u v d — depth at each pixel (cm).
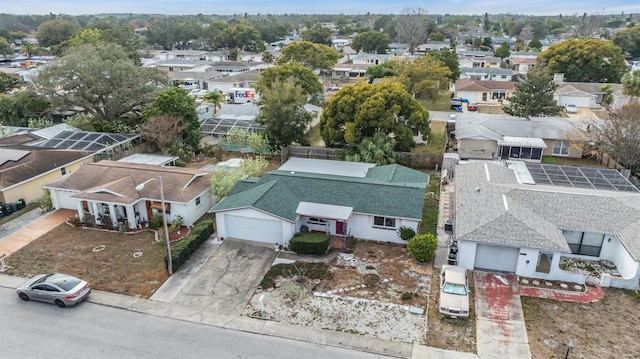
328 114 4194
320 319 2014
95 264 2481
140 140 4512
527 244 2242
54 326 1973
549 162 4238
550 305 2094
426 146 4672
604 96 6769
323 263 2480
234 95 7244
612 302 2111
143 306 2119
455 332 1922
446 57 8200
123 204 2805
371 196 2800
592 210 2538
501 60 10719
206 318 2030
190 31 16088
